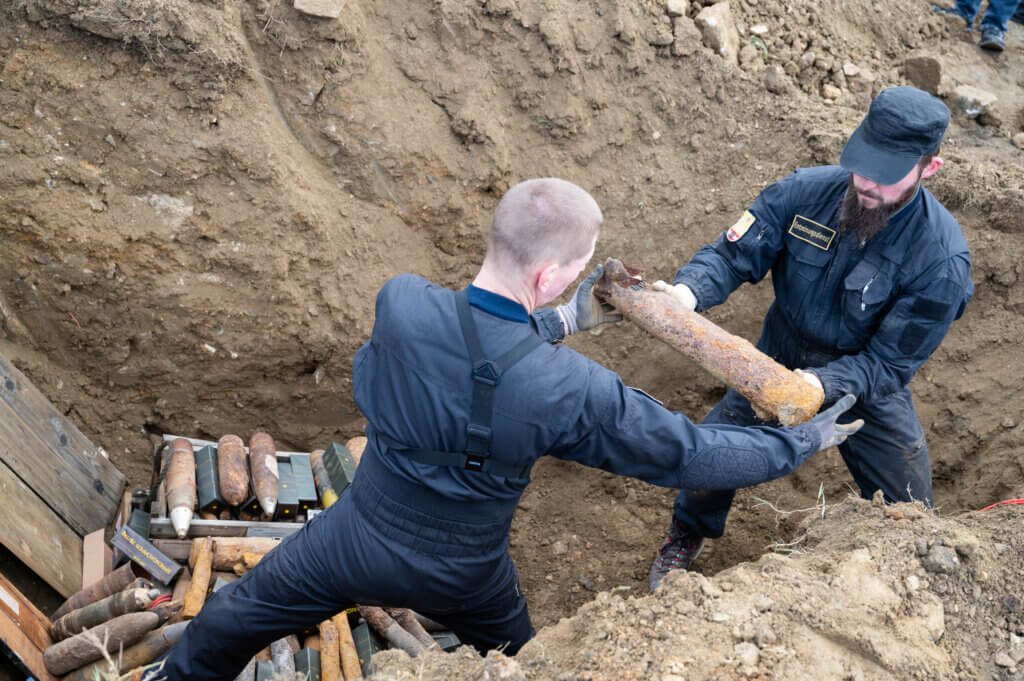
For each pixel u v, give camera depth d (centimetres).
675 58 495
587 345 475
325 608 252
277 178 424
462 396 212
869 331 306
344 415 469
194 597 328
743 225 312
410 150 450
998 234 430
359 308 450
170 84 404
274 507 378
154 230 413
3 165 392
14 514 322
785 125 486
